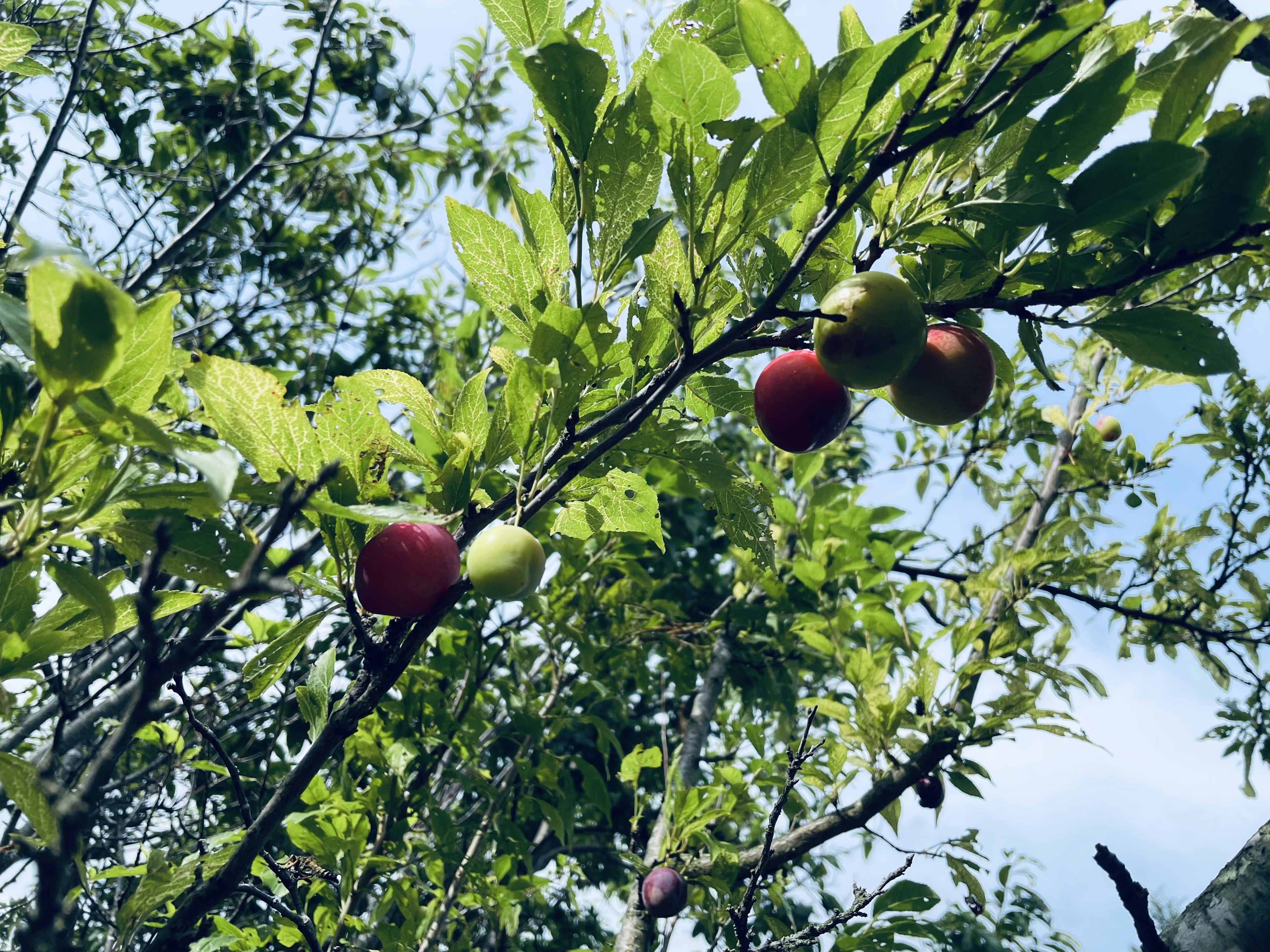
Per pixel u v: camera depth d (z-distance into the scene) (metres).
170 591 1.50
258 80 5.35
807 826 3.50
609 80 1.75
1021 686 3.57
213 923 2.73
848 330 1.50
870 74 1.37
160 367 1.26
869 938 2.81
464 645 3.68
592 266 1.78
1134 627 4.62
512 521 1.63
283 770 3.64
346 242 5.95
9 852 1.77
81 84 5.00
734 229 1.64
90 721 3.20
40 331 1.07
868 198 1.69
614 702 5.22
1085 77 1.45
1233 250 1.51
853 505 4.49
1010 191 1.50
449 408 3.40
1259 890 1.67
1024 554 3.90
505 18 1.72
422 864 3.52
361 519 1.32
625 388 1.89
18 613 1.43
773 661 4.96
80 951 0.98
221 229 5.48
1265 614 4.32
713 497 1.99
